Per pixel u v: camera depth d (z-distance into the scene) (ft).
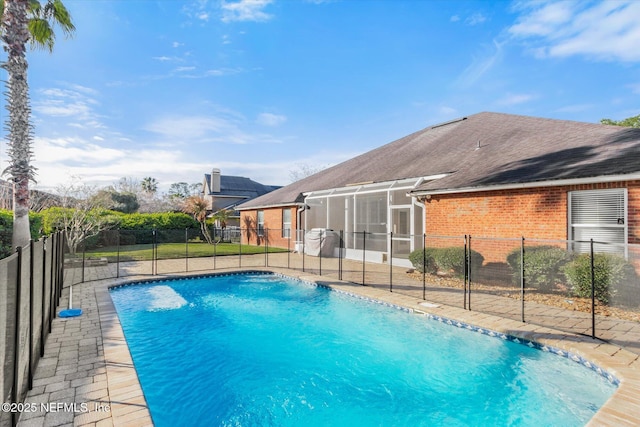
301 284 43.45
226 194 159.02
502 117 61.36
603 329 22.41
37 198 84.69
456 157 50.62
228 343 25.68
